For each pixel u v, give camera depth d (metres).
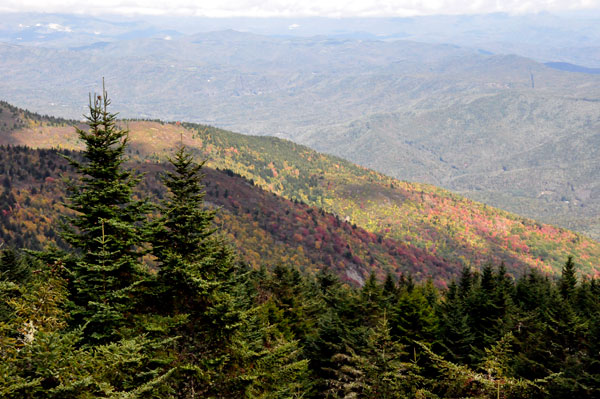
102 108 17.30
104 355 13.39
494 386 16.28
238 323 17.47
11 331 12.55
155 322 16.22
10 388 10.31
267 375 18.06
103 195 16.69
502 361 17.39
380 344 21.48
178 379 15.89
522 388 16.59
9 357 11.37
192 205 18.80
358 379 22.12
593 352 22.17
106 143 17.42
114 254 16.52
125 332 15.47
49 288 14.47
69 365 12.08
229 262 20.94
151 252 17.83
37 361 11.38
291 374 20.11
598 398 20.05
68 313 14.70
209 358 16.89
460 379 17.38
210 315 17.45
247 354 17.41
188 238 18.72
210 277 19.20
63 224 16.62
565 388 20.75
